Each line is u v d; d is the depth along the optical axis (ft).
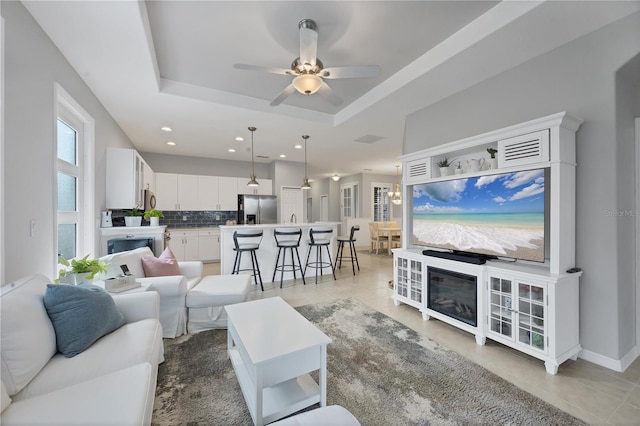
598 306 7.00
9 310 4.05
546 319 6.70
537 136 7.11
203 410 5.40
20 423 3.24
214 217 23.44
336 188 36.01
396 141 17.63
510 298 7.54
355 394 5.86
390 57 9.23
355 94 12.09
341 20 7.39
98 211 11.07
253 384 5.23
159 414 5.28
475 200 8.91
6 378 3.76
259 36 8.09
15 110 5.70
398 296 11.16
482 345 7.97
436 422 5.10
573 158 7.18
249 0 6.65
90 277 6.93
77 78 8.92
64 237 8.67
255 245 14.01
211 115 12.89
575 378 6.43
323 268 16.99
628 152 7.15
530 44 7.58
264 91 11.73
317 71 7.57
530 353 7.00
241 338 5.40
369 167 27.76
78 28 6.75
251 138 16.90
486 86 9.50
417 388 6.06
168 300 8.54
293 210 24.31
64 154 8.71
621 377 6.45
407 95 10.72
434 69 8.84
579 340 7.28
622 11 6.36
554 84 7.79
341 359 7.22
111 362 4.64
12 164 5.60
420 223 10.87
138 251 9.81
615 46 6.72
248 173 24.59
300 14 7.16
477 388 6.07
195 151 20.54
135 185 13.10
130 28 6.79
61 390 3.78
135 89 10.16
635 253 7.39
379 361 7.13
